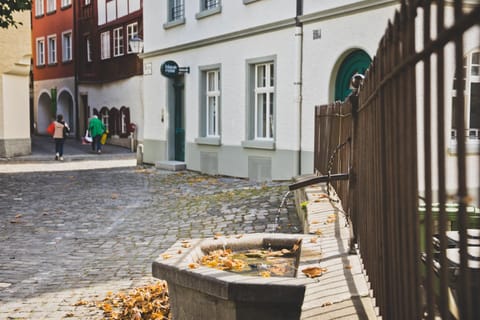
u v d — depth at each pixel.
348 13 11.95
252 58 15.18
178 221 9.85
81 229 9.55
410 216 1.98
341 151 6.77
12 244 8.54
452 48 1.41
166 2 19.44
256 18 14.95
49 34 39.22
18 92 25.12
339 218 5.84
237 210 10.23
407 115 1.98
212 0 17.17
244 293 3.38
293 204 10.27
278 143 14.31
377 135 2.88
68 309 5.52
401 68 2.03
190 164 18.52
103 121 33.84
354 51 12.05
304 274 3.73
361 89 3.95
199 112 17.81
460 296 1.44
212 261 4.27
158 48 20.16
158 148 20.58
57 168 20.52
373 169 3.12
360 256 4.06
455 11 1.28
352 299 3.18
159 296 5.53
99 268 7.07
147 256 7.60
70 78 37.12
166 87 19.83
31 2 16.83
